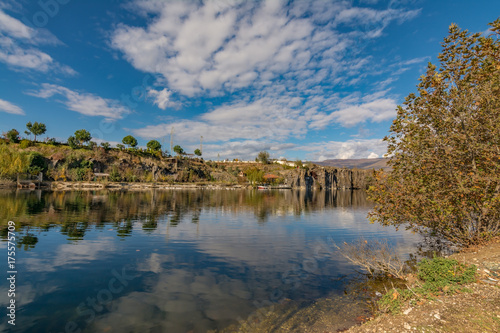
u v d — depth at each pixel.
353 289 8.93
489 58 9.49
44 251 12.62
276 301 7.96
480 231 10.95
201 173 135.50
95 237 15.87
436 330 5.43
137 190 72.50
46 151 96.69
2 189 57.97
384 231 20.08
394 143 11.52
